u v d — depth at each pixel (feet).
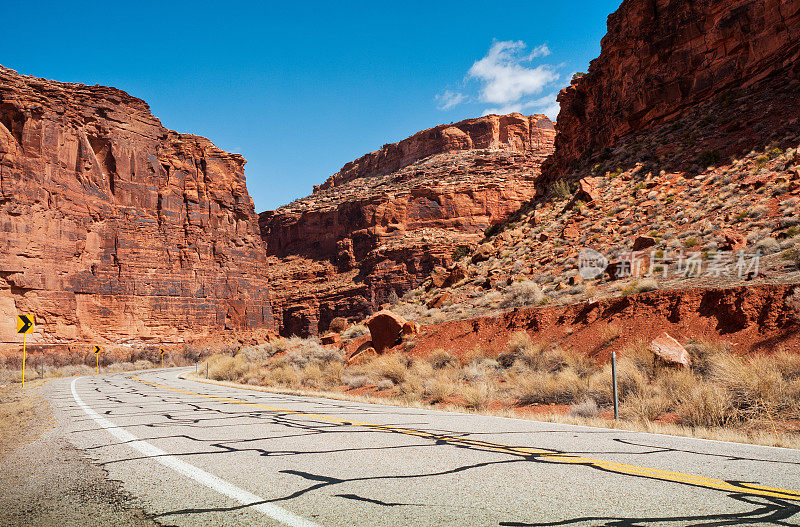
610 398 38.11
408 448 19.93
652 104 138.10
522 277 94.84
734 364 34.94
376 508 11.74
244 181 379.55
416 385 54.19
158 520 11.00
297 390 62.44
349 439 22.35
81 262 258.98
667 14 139.03
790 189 77.15
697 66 130.93
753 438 23.88
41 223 240.73
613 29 160.76
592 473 15.25
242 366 100.01
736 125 108.17
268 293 374.63
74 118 270.67
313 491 13.33
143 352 262.67
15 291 228.43
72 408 38.32
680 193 98.89
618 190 113.80
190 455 18.56
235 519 10.99
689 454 18.53
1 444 22.18
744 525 10.28
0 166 230.48
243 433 24.31
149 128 319.88
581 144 171.73
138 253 289.53
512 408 41.88
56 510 11.93
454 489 13.44
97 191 274.36
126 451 19.57
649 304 53.67
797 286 43.21
